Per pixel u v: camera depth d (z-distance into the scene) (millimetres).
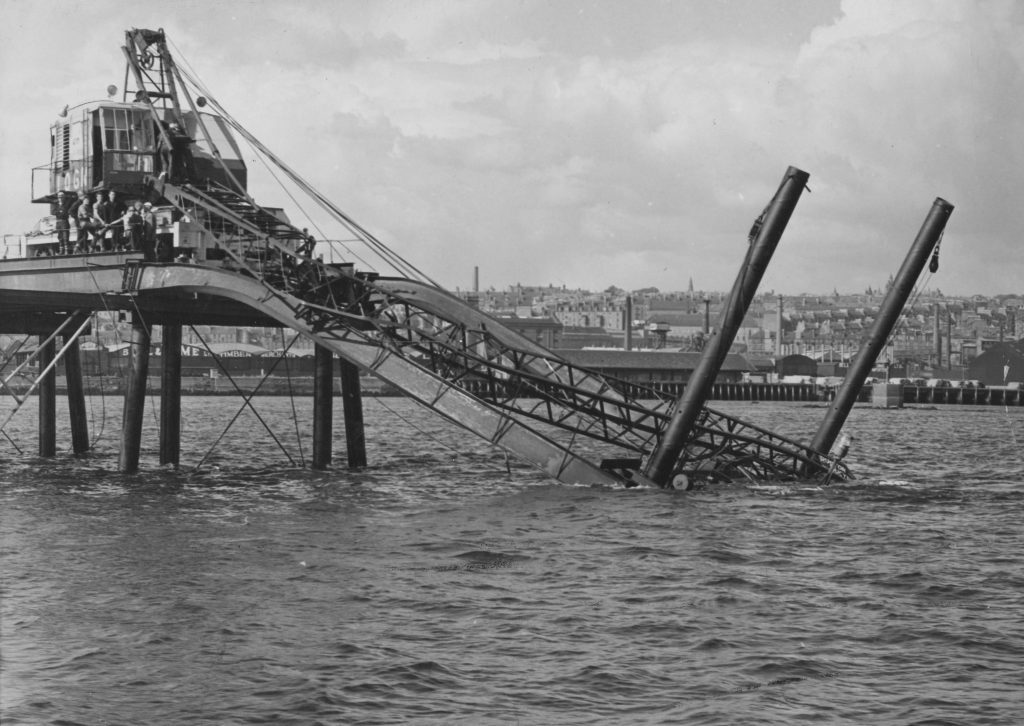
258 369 197375
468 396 47812
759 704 21781
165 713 20969
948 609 29266
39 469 58406
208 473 57344
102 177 57375
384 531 39594
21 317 59469
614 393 54438
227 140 59469
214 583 30766
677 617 27906
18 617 26953
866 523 42812
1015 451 87125
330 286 50594
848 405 55094
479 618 27516
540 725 20672
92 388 162125
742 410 170250
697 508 44906
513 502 46344
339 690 22188
